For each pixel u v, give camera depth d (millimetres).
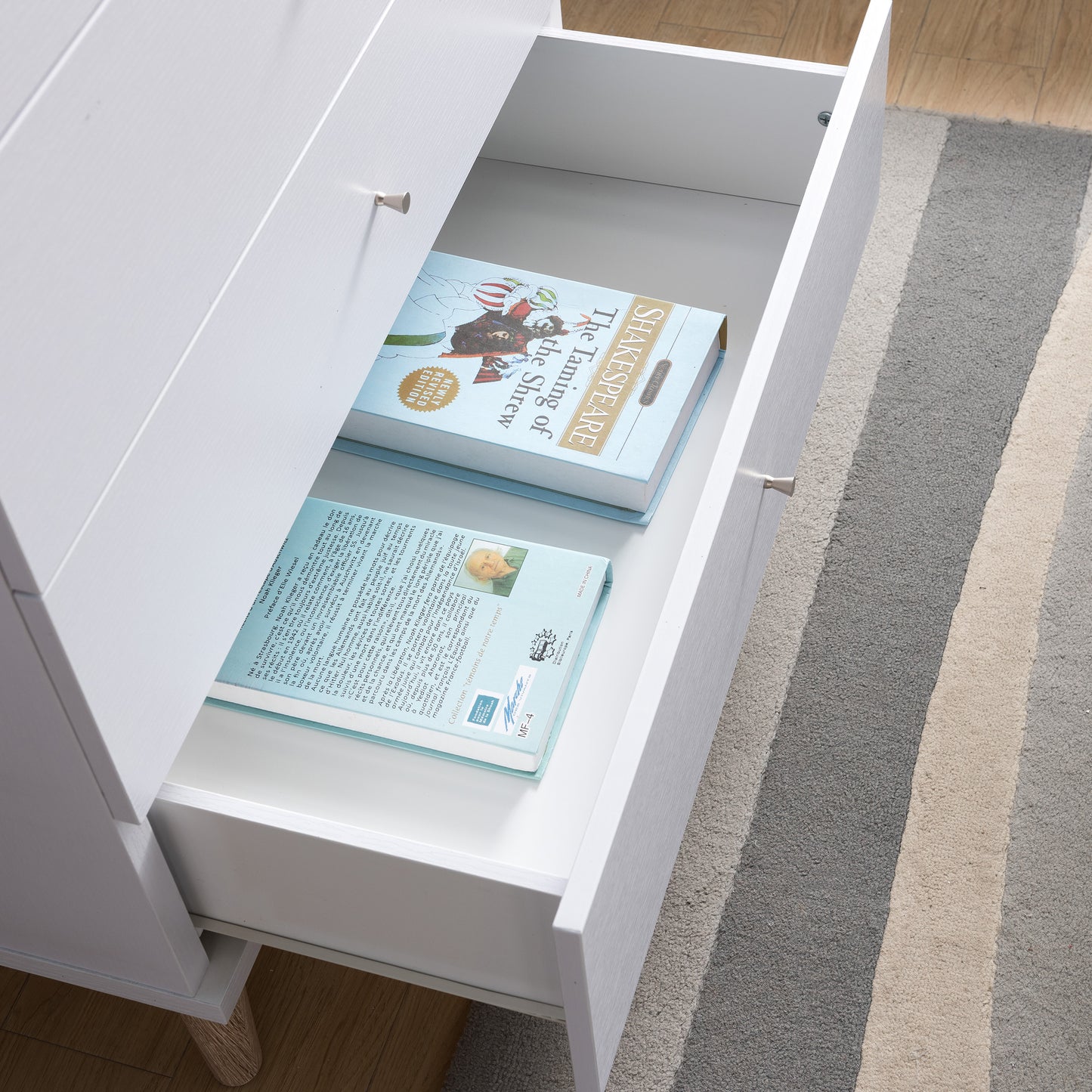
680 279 965
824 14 1609
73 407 456
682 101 961
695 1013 916
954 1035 898
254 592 636
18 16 400
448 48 750
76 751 535
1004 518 1173
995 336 1298
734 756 1038
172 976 703
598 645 750
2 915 704
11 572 451
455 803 682
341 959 702
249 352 579
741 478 720
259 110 547
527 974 646
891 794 1013
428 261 912
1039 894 958
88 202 445
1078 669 1075
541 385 830
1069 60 1540
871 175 1018
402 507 822
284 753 701
